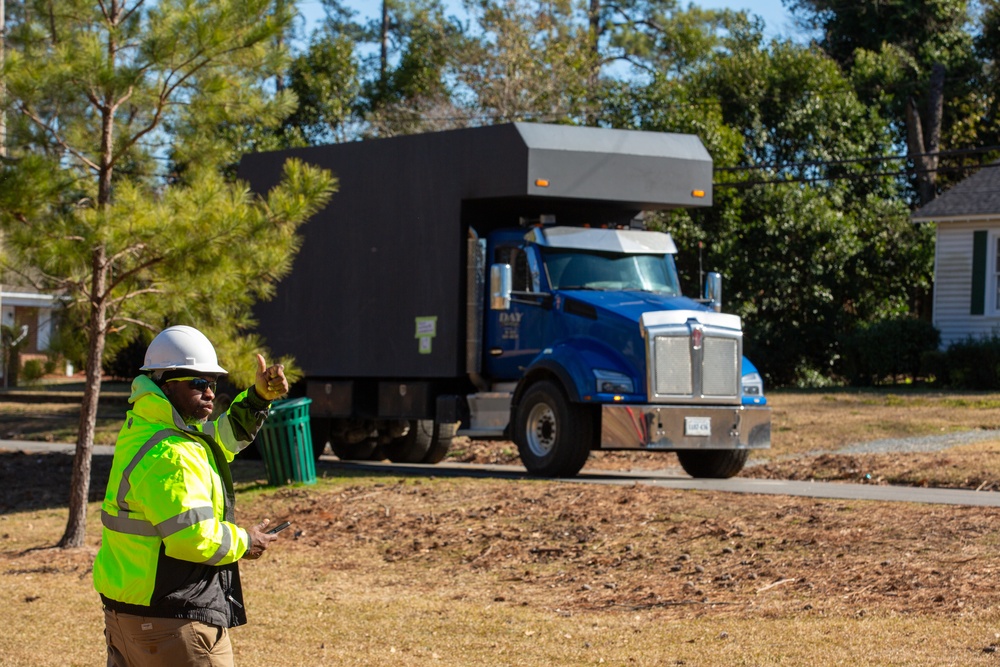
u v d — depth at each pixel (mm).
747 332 44375
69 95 16422
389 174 24422
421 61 62406
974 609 10938
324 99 59219
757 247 45719
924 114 58844
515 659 10445
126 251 16453
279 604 13055
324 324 25594
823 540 14352
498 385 23250
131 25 16906
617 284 22812
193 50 16500
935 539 13891
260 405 7281
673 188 23078
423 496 19094
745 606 11938
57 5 16672
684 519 16078
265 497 20250
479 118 53844
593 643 10852
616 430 20438
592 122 51969
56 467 26453
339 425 26922
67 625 12180
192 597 6426
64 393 49000
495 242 23438
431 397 24141
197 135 17688
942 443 25609
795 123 49094
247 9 16266
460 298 23250
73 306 17406
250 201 17188
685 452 22766
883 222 48281
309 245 25828
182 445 6426
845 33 65625
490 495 18641
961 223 41906
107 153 16938
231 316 17406
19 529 18906
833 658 9664
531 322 22562
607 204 23562
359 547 16344
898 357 41531
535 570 14516
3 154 16969
